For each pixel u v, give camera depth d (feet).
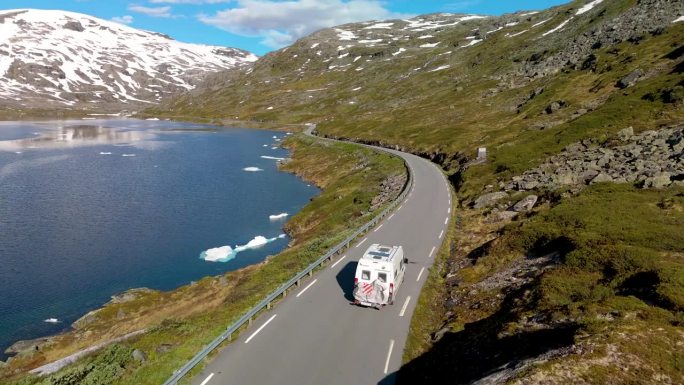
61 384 54.03
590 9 482.69
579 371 36.81
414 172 212.84
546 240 85.46
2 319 109.40
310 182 272.31
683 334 41.52
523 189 140.97
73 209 200.64
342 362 56.29
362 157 285.64
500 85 388.98
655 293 52.49
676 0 352.90
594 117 195.42
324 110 592.60
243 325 66.44
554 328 49.26
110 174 279.28
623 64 278.87
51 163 309.42
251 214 200.64
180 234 172.76
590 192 113.80
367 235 114.93
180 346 60.44
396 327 66.08
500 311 64.49
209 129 602.85
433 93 467.52
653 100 191.52
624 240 75.15
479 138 253.85
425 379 52.13
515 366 41.63
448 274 90.07
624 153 143.95
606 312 49.39
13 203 206.39
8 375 82.53
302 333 64.03
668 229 76.79
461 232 117.50
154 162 329.93
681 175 111.86
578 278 64.54
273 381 52.01
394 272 72.64
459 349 55.47
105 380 53.16
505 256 87.51
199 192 239.91
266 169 314.55
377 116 442.09
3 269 136.56
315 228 164.45
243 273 122.11
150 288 127.85
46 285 127.44
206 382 51.80
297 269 94.07
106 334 96.73
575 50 377.30
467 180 173.27
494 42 567.18
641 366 37.04
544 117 253.44
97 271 137.80
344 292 79.51
